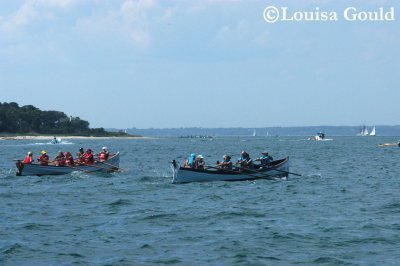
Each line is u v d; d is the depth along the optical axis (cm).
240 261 2900
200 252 3061
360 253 3030
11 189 5666
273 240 3303
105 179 6681
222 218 4016
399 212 4253
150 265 2842
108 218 4019
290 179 6731
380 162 10638
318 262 2881
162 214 4153
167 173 7738
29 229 3609
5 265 2841
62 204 4691
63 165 6988
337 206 4553
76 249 3114
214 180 6228
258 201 4838
